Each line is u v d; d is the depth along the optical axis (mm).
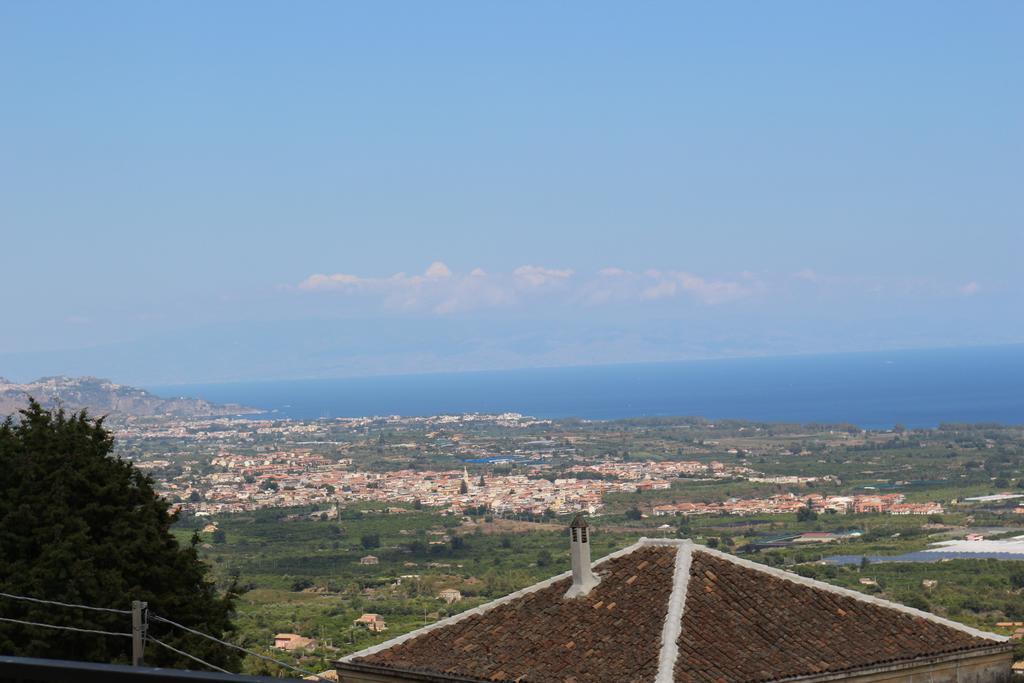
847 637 19688
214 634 31000
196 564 32188
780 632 19531
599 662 19047
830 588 20781
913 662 19250
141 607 25047
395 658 21031
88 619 28750
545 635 20312
